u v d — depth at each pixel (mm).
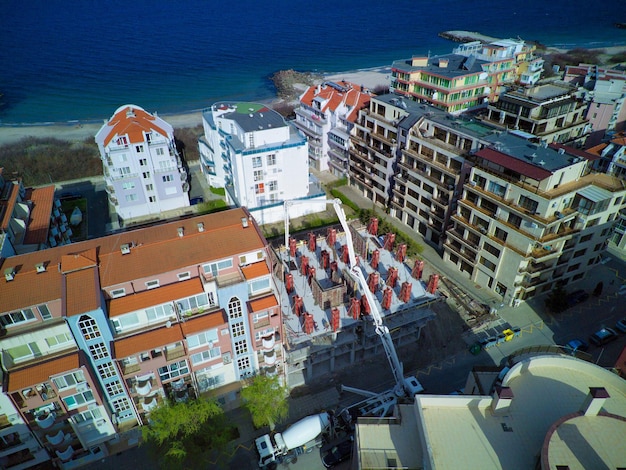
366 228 78688
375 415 54250
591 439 34312
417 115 89375
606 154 84875
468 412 40594
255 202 93250
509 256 70438
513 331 68000
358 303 57969
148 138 90938
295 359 58031
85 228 95375
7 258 48750
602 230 72250
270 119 92875
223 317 50281
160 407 51625
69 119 166875
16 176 73875
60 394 44625
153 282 49062
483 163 72250
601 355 64812
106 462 52094
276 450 51531
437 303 74500
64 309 42344
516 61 137125
